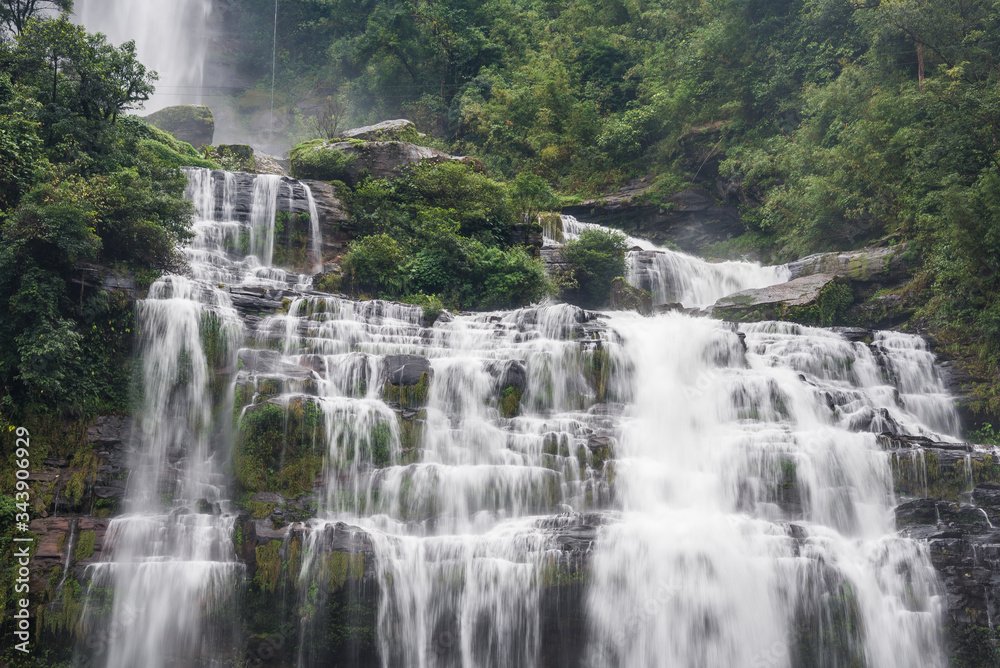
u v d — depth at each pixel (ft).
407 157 115.24
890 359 85.10
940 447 65.41
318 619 50.14
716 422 71.00
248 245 94.17
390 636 50.60
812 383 77.82
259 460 58.18
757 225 144.15
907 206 105.70
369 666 50.34
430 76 195.11
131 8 224.74
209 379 65.36
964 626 53.42
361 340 73.31
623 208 156.04
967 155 100.01
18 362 58.03
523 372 70.90
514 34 208.85
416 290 94.22
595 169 172.76
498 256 99.40
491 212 109.70
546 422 66.28
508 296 96.37
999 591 53.72
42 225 59.72
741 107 160.35
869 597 54.34
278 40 239.30
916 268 98.73
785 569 54.13
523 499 60.03
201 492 59.67
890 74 131.75
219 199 95.96
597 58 202.80
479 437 64.39
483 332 77.05
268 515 55.36
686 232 154.30
